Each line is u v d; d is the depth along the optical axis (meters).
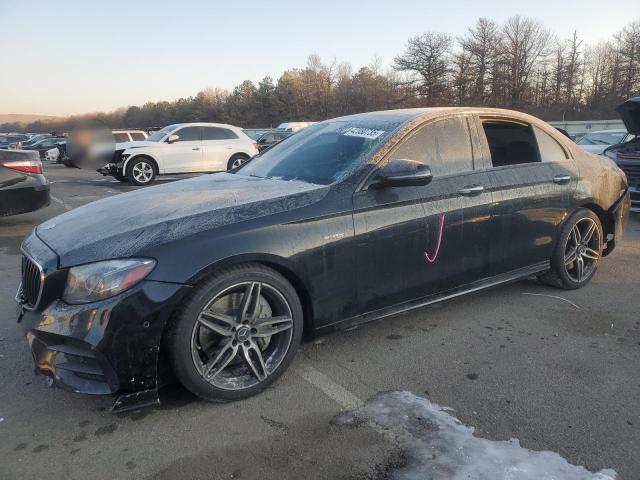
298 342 3.01
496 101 70.25
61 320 2.50
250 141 15.55
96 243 2.61
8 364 3.32
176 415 2.71
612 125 37.38
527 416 2.68
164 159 14.24
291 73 92.06
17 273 5.49
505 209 3.84
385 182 3.15
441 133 3.64
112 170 14.13
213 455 2.39
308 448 2.43
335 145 3.65
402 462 2.32
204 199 3.07
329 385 3.01
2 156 7.27
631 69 65.44
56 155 28.45
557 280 4.54
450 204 3.52
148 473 2.28
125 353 2.47
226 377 2.83
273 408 2.77
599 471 2.25
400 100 72.19
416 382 3.04
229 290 2.74
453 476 2.22
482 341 3.61
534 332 3.76
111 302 2.44
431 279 3.51
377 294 3.27
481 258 3.77
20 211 7.43
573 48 69.81
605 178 4.70
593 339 3.63
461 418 2.66
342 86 83.31
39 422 2.68
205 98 96.38
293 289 2.95
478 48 70.06
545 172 4.18
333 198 3.07
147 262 2.51
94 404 2.84
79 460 2.37
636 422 2.62
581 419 2.65
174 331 2.58
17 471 2.30
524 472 2.24
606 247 5.05
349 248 3.08
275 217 2.86
